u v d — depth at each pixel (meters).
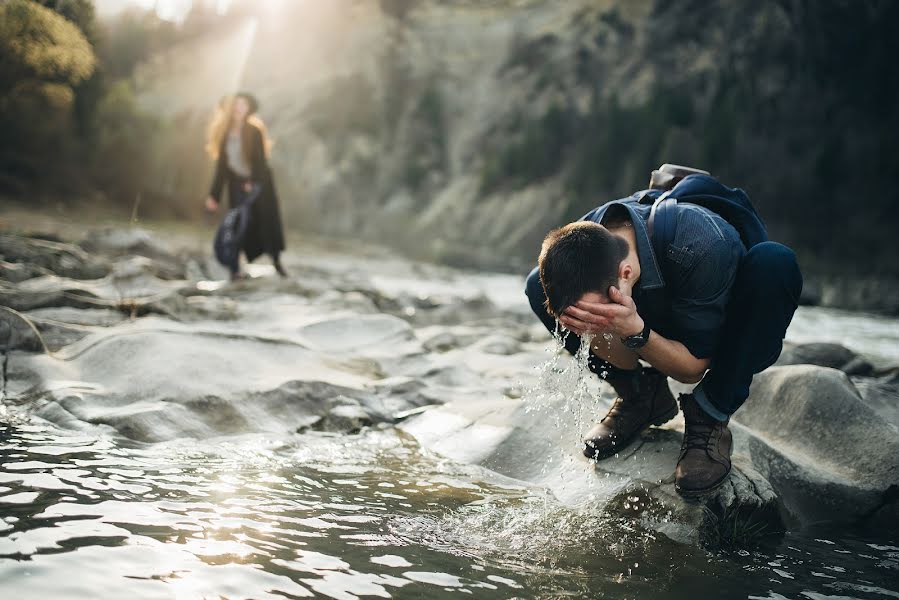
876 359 7.48
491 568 1.88
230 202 7.43
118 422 2.78
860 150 50.84
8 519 1.81
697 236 2.24
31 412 2.88
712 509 2.35
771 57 61.34
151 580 1.57
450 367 4.22
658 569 2.00
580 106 82.81
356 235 77.56
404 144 90.56
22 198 34.38
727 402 2.40
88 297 5.14
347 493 2.40
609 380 2.69
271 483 2.40
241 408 3.11
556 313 2.17
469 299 8.62
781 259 2.28
